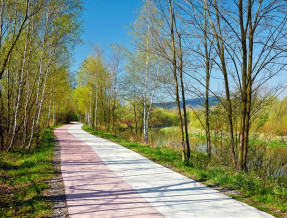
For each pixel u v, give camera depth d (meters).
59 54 13.77
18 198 4.90
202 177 6.84
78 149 12.78
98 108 33.81
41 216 4.04
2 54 10.68
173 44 9.14
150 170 7.71
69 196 5.09
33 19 11.66
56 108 38.47
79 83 29.16
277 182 6.67
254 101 9.31
